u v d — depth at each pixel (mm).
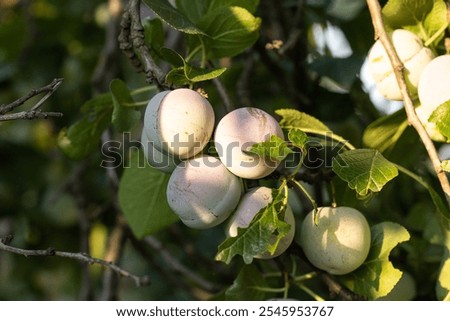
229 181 778
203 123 774
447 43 837
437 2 836
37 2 1314
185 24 815
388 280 809
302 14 1030
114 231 1102
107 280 1082
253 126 773
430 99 798
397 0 833
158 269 1131
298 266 967
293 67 1026
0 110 771
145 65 818
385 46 807
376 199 967
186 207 778
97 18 1277
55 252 800
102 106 897
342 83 975
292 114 814
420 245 914
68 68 1245
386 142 866
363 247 803
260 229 761
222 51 854
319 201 909
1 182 1245
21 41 1237
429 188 810
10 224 1235
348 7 1036
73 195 1199
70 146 915
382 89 832
